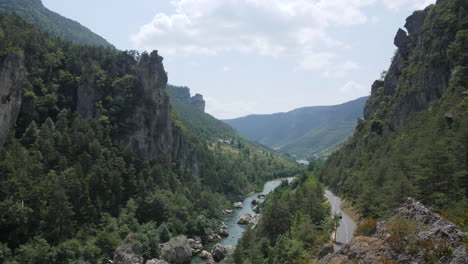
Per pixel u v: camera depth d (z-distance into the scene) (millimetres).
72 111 127312
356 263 27312
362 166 120688
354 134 175875
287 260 59219
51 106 118438
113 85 140125
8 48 95250
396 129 127125
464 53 101375
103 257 82938
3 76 91062
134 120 135125
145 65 145000
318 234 71250
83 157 101125
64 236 82062
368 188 81188
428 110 100750
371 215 73750
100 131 116562
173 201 118000
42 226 80000
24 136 100062
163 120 147875
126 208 105125
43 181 85562
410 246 25109
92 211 92688
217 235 112000
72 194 90125
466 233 23641
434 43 120812
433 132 78188
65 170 93500
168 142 148375
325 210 90375
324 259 31750
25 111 110688
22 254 71812
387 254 25984
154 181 124125
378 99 170000
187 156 171750
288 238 71938
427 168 59562
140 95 142000
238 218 139000
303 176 177875
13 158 86125
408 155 80688
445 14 123750
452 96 89750
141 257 84562
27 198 80625
